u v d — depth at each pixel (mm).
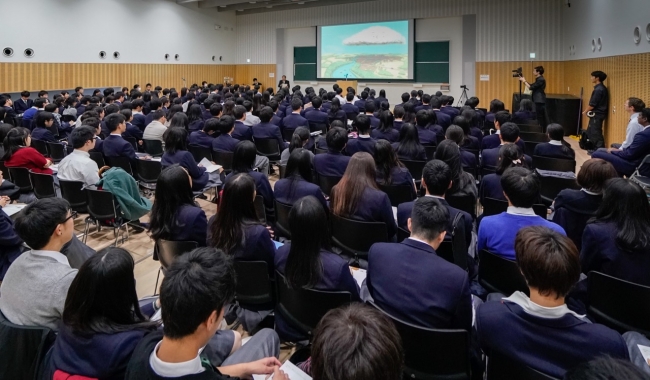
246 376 1499
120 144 4633
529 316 1285
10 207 3043
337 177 3705
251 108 7801
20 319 1499
